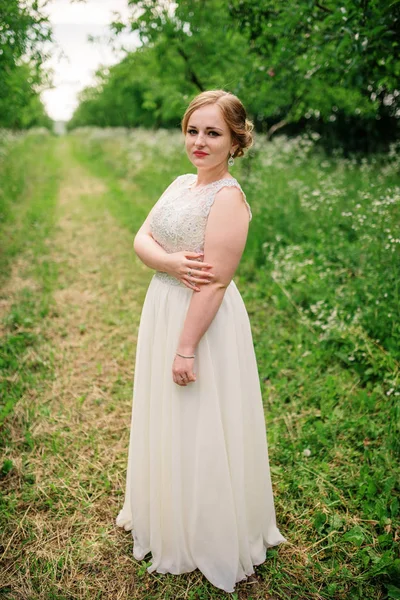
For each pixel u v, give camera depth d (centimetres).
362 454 252
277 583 188
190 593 183
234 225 153
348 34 325
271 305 422
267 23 418
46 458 258
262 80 496
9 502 227
